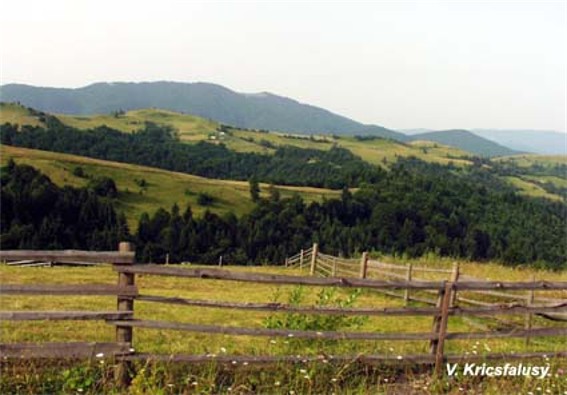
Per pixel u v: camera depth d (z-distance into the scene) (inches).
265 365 325.4
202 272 311.0
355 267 972.6
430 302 696.4
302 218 3784.5
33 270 1033.5
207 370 314.0
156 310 564.4
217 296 717.3
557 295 705.6
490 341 477.7
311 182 6422.2
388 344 414.3
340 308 336.8
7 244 3223.4
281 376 320.2
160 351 364.5
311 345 376.2
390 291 785.6
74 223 3688.5
